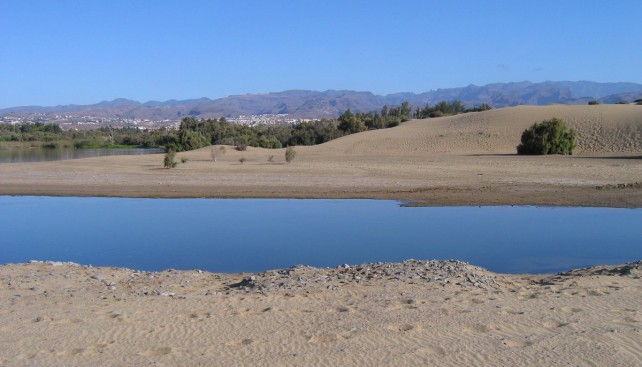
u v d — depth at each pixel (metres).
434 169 39.94
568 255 15.56
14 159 60.81
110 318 8.91
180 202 26.98
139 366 6.97
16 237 18.91
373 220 21.48
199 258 15.75
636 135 59.31
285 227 20.23
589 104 86.88
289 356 7.25
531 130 55.28
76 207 25.62
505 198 26.12
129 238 18.55
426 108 129.12
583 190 27.92
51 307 9.59
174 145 71.69
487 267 14.31
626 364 6.91
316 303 9.70
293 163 47.47
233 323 8.62
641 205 23.78
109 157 55.47
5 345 7.72
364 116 121.94
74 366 6.99
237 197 28.19
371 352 7.36
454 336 7.93
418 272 11.77
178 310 9.34
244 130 108.81
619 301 9.68
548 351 7.34
